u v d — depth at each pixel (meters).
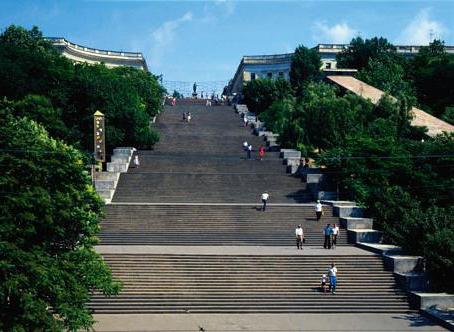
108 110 70.00
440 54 117.62
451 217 44.59
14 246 24.97
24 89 66.94
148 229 51.50
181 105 114.94
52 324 25.05
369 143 60.47
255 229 52.75
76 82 69.31
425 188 57.31
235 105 107.38
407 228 45.12
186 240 49.19
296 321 35.44
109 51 133.75
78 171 30.27
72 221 29.64
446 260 38.81
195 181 63.84
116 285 30.08
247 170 67.94
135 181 62.97
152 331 32.50
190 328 33.25
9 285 23.88
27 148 28.41
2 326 24.16
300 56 110.81
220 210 54.81
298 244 47.28
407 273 41.66
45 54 81.50
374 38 121.38
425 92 108.00
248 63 141.00
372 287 40.88
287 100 93.06
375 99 86.12
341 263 43.53
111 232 50.25
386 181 57.91
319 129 73.56
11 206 26.16
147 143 75.50
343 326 34.31
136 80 92.81
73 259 29.05
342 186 60.19
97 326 33.38
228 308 37.75
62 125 61.41
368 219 52.56
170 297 38.56
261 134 83.88
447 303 38.25
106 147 71.19
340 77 100.62
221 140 81.81
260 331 32.94
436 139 64.31
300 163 67.88
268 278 41.38
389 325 34.84
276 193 61.84
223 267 42.25
